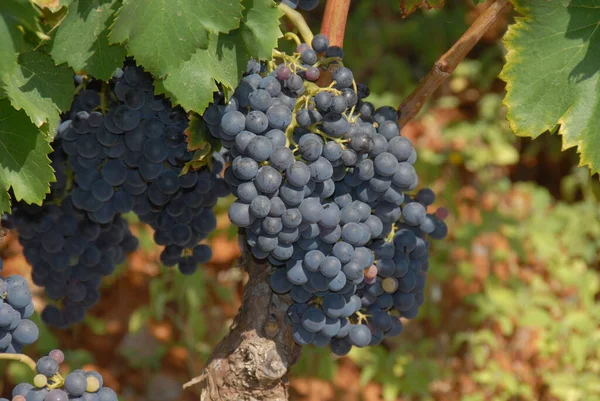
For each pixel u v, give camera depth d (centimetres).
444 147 243
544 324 203
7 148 98
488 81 260
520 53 99
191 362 188
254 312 103
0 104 97
